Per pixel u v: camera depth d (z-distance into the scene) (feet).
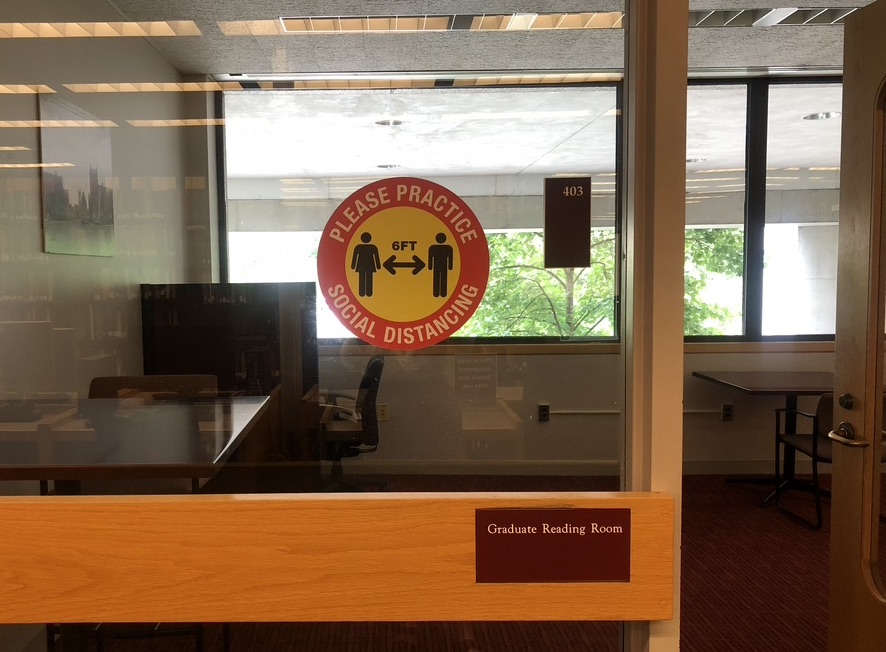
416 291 3.94
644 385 3.32
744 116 14.75
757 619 8.20
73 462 4.08
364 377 3.92
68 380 4.28
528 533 3.18
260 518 3.17
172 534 3.17
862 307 5.83
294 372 4.01
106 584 3.18
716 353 14.62
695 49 12.66
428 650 4.48
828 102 14.67
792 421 13.10
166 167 4.19
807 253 15.05
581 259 3.72
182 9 4.10
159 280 4.21
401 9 3.96
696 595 8.86
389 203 3.91
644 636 3.29
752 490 13.48
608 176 3.65
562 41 3.62
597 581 3.18
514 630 4.19
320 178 4.00
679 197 3.15
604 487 3.58
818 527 11.25
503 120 3.83
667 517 3.16
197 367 4.22
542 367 3.77
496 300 3.83
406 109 3.97
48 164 4.25
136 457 3.93
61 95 4.17
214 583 3.20
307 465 3.97
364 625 4.68
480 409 3.75
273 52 4.12
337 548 3.19
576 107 3.68
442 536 3.19
